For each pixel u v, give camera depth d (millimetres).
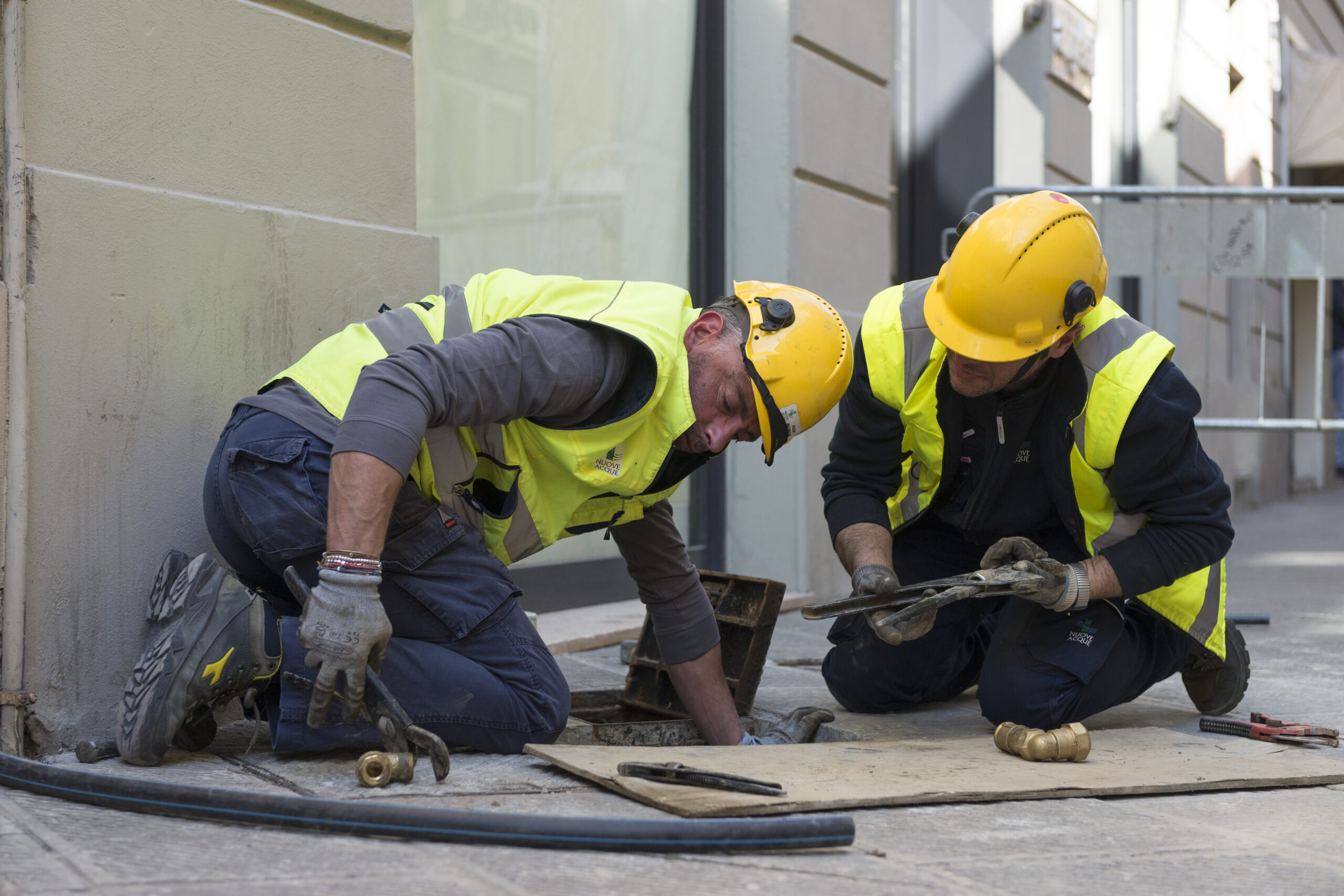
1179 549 2182
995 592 2068
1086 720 2576
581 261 4082
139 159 2105
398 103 2604
